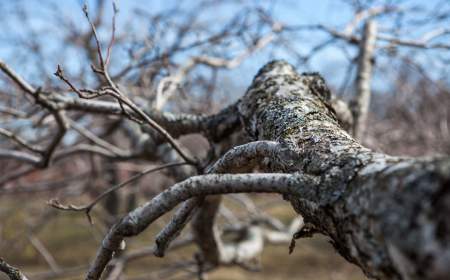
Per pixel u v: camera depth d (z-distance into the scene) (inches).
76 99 103.6
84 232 421.1
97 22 204.8
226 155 58.1
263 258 466.0
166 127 98.6
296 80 79.4
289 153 52.6
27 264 380.5
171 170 132.6
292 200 50.9
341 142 50.4
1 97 162.2
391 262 35.7
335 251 49.2
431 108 204.5
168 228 61.1
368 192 38.4
